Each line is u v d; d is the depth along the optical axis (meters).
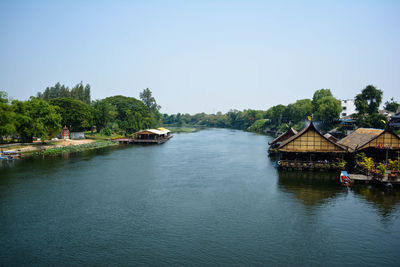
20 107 81.25
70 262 24.42
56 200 39.84
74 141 104.56
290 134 79.75
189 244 27.34
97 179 51.66
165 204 38.38
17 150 78.06
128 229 30.66
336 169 54.78
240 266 23.66
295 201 38.78
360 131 63.28
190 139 143.12
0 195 41.69
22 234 29.52
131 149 96.38
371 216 33.38
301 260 24.53
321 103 125.44
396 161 45.28
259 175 54.75
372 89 103.94
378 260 24.53
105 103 132.75
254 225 31.42
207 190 44.72
